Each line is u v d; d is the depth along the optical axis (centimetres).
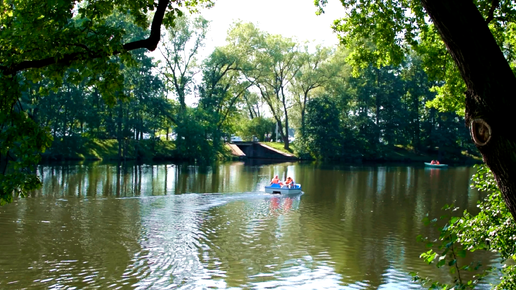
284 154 6688
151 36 609
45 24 569
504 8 932
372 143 6575
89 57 578
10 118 545
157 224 1788
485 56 409
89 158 5094
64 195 2380
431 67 1210
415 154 6931
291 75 6581
